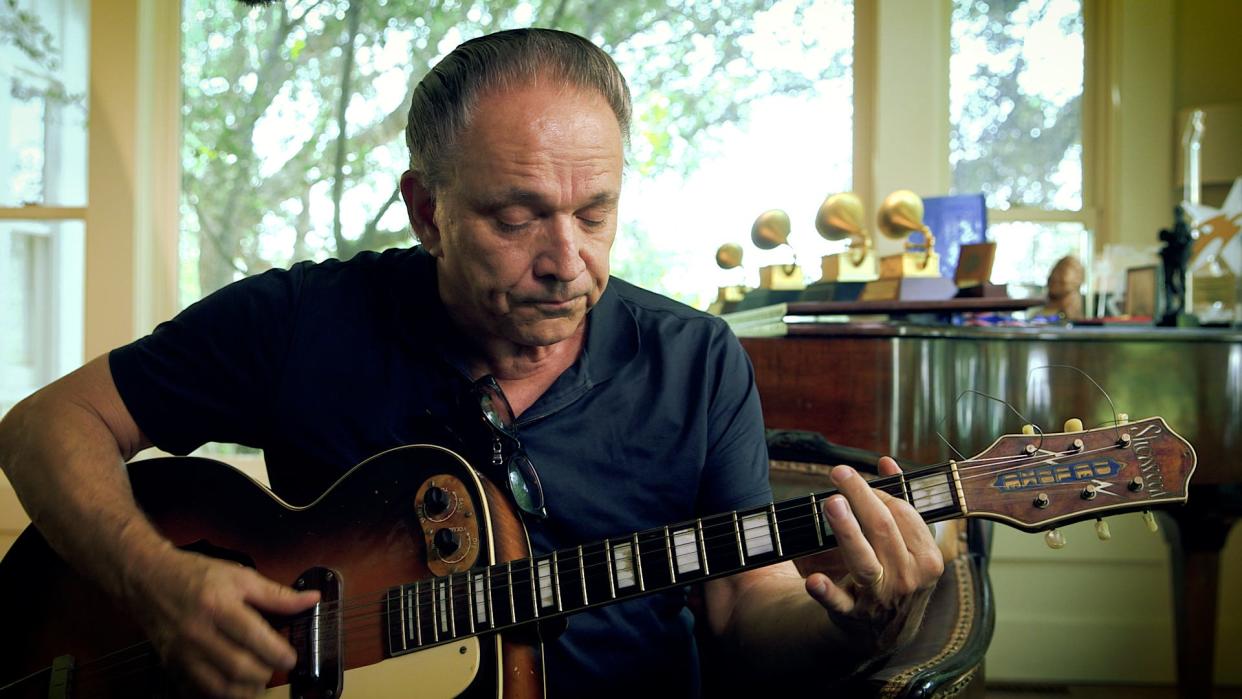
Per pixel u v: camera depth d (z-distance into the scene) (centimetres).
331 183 270
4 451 122
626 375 119
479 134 104
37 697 119
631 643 116
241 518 116
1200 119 245
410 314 121
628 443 117
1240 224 223
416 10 266
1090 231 256
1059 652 261
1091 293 236
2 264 263
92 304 260
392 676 105
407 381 120
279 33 270
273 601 106
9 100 263
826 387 172
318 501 114
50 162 263
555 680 113
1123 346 174
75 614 120
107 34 259
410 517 109
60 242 263
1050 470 91
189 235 272
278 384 122
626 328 121
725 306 240
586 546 102
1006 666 262
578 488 116
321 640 107
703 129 263
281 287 127
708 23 262
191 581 106
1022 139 264
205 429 126
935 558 88
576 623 113
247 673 105
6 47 262
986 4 263
